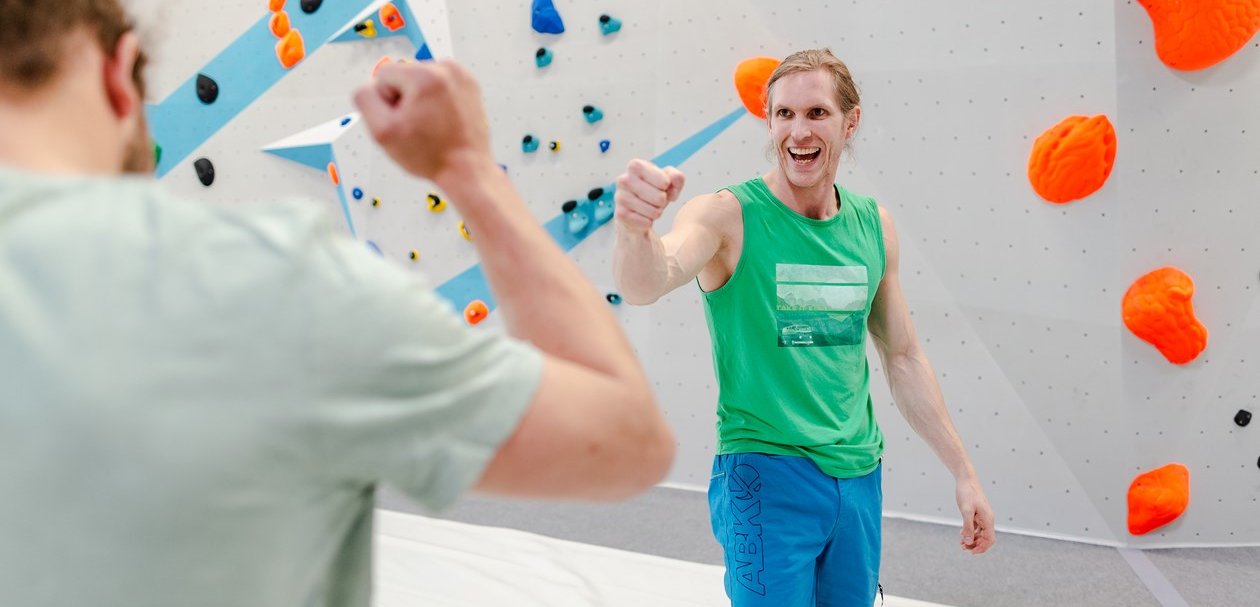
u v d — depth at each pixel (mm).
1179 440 3031
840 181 3275
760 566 1566
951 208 3162
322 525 482
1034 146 3025
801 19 3271
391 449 460
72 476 411
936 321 3209
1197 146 2943
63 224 437
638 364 569
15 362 412
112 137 526
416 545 2840
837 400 1636
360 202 3883
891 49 3184
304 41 3947
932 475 3266
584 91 3564
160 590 425
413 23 3734
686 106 3438
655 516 3242
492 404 484
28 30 467
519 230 562
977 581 2746
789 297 1626
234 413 426
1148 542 3055
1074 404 3092
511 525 3137
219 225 454
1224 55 2848
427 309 476
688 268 1517
